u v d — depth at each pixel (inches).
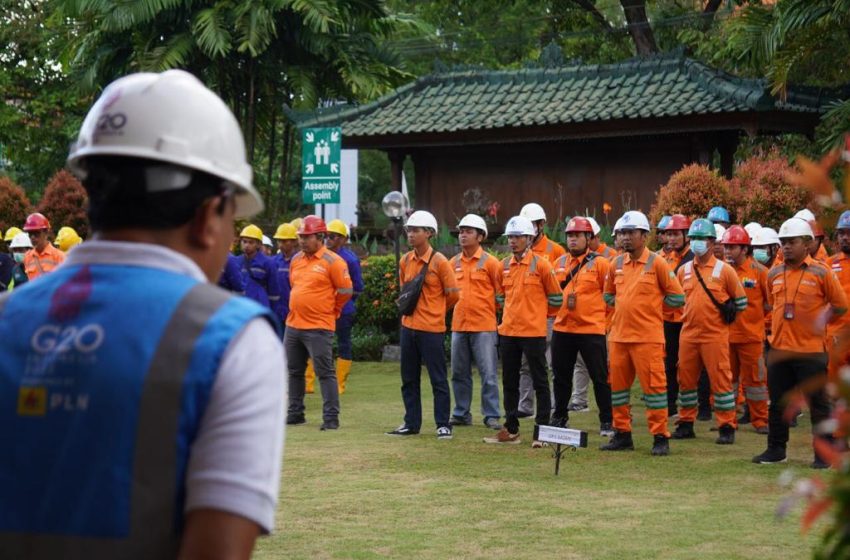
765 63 637.3
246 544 80.9
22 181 1430.9
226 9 934.4
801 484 84.7
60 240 665.0
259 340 85.5
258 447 82.5
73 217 954.1
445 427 477.4
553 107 842.8
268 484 82.4
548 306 454.6
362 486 368.5
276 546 287.4
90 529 81.4
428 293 478.3
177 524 81.9
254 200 96.9
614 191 864.3
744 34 632.4
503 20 1422.2
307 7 925.2
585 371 577.0
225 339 84.0
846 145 93.7
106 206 89.7
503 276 467.5
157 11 925.2
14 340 87.0
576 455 434.9
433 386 479.2
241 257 604.4
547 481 378.9
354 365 782.5
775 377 413.7
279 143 1337.4
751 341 500.7
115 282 87.7
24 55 1261.1
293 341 511.2
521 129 849.5
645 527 310.3
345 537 297.4
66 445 82.8
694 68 812.0
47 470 83.1
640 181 853.8
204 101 91.5
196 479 81.6
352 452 438.3
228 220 93.9
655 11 1267.2
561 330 486.9
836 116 627.2
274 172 1435.8
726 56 971.9
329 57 991.6
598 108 817.5
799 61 644.7
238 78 1000.2
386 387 669.9
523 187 901.8
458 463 414.0
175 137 88.9
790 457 431.2
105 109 90.0
